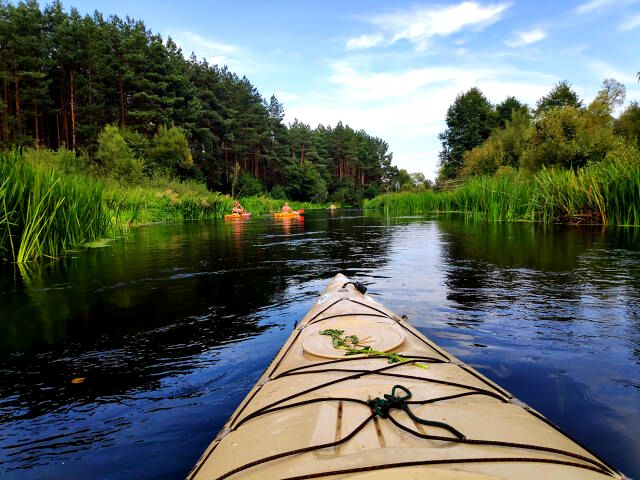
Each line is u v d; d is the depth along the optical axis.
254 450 1.56
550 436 1.59
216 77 58.19
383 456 1.35
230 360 3.37
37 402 2.77
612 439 2.16
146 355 3.51
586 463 1.43
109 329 4.17
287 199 65.94
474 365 3.10
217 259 8.55
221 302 5.13
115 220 17.52
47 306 5.03
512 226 14.46
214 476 1.48
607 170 13.33
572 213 14.12
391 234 13.30
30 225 8.35
